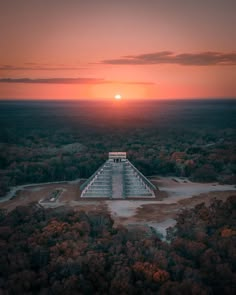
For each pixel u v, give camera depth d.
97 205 162.38
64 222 123.44
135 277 95.12
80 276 92.50
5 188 186.25
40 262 102.31
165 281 92.44
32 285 92.62
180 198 173.00
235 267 99.88
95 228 125.12
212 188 192.12
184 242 111.38
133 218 145.88
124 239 117.00
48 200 169.88
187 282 89.06
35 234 114.69
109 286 92.19
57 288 88.56
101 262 98.06
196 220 129.88
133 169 179.62
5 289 89.44
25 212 136.25
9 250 105.94
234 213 134.50
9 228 119.56
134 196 175.25
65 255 102.56
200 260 102.00
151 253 104.38
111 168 178.88
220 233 119.00
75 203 165.50
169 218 145.88
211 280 94.31
